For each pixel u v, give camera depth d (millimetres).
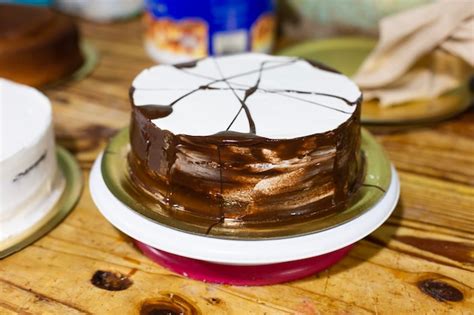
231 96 859
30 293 833
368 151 927
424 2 1272
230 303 824
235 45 1277
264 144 788
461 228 920
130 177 879
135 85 883
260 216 816
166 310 815
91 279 851
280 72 914
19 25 1225
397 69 1116
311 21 1403
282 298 831
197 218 821
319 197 826
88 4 1519
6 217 888
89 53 1373
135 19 1569
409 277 855
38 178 911
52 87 1238
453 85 1149
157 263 871
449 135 1093
